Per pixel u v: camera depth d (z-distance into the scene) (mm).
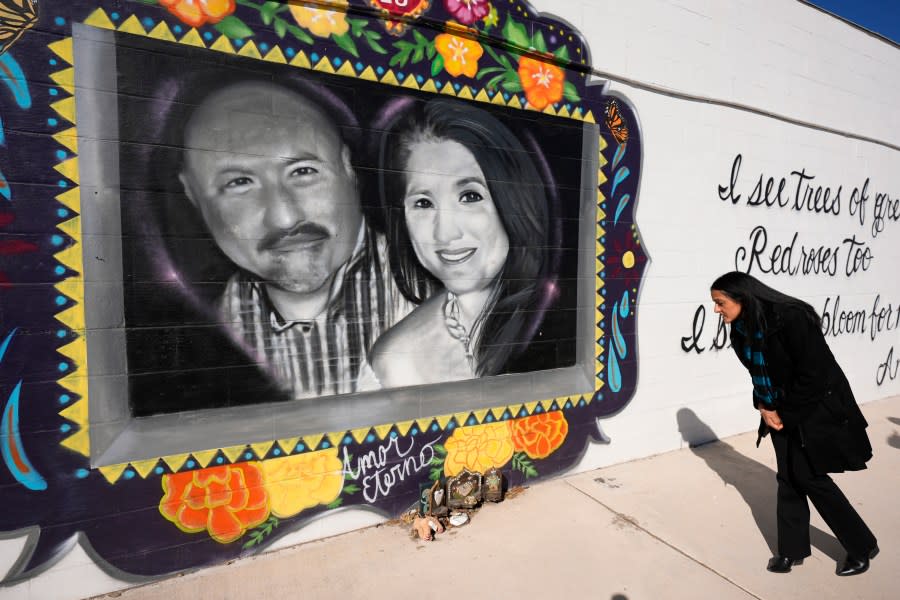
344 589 2564
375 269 3105
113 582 2547
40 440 2371
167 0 2504
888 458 4422
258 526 2855
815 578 2705
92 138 2396
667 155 4262
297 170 2846
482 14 3330
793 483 2760
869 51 5695
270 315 2830
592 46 3791
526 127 3570
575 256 3861
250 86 2705
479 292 3479
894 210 6305
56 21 2309
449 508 3312
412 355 3256
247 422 2799
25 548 2371
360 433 3104
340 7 2881
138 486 2570
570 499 3574
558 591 2566
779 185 5055
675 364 4473
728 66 4566
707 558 2879
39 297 2338
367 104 3018
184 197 2594
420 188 3219
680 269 4422
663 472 4047
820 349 2557
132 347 2525
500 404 3596
